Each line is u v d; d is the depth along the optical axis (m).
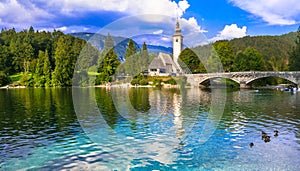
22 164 11.71
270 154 12.78
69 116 23.30
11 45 106.12
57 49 77.81
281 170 10.98
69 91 57.53
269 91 52.41
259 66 73.62
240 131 17.16
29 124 19.98
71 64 73.56
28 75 82.25
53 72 75.00
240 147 13.73
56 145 14.28
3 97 43.44
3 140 15.52
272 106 29.66
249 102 33.53
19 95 47.22
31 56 107.12
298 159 12.13
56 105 31.45
